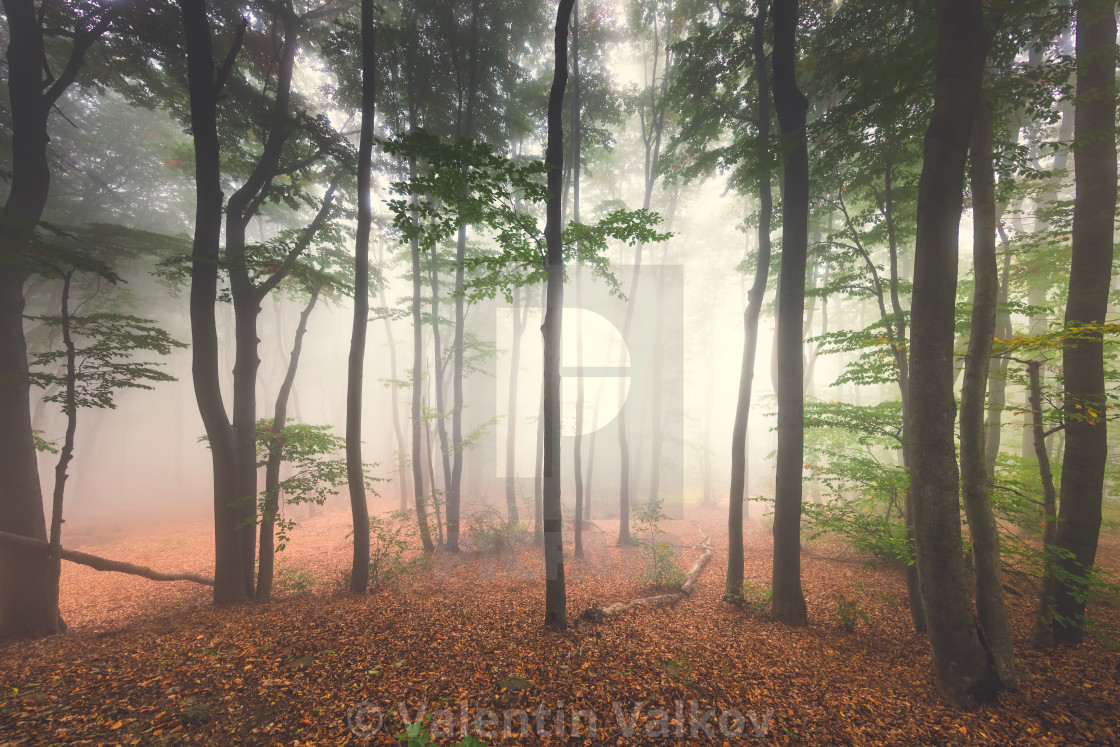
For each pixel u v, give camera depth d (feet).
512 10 44.39
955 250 16.30
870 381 27.89
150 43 33.27
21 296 27.53
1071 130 45.16
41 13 28.40
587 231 20.80
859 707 15.89
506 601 27.27
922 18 22.47
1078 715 15.06
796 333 24.61
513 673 17.28
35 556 26.48
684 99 37.04
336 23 37.47
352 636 20.53
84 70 37.70
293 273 33.63
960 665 16.08
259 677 16.56
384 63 40.32
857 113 22.26
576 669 17.75
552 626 21.54
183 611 28.19
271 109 35.70
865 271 34.42
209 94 29.32
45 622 25.77
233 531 30.19
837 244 29.53
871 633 23.32
